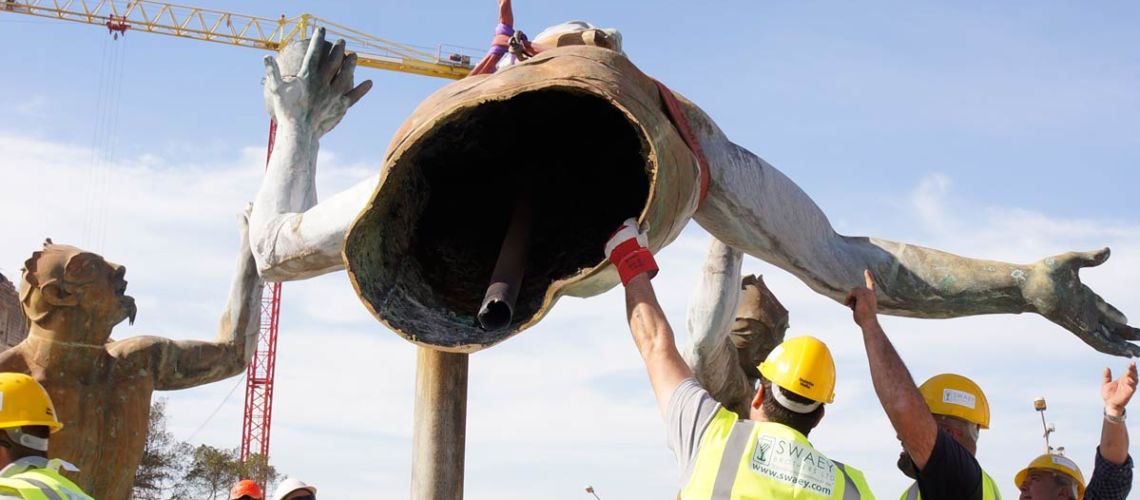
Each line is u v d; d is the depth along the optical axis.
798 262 7.25
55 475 5.20
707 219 7.09
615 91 5.39
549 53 5.73
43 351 8.44
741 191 6.89
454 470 7.99
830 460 4.42
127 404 8.62
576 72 5.43
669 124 5.71
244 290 9.41
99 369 8.61
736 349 9.69
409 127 5.57
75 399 8.38
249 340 9.40
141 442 8.73
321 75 8.57
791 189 7.23
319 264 7.69
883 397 4.70
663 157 5.45
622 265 4.95
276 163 8.20
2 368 8.30
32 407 5.60
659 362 4.64
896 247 7.50
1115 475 5.61
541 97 6.30
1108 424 5.64
